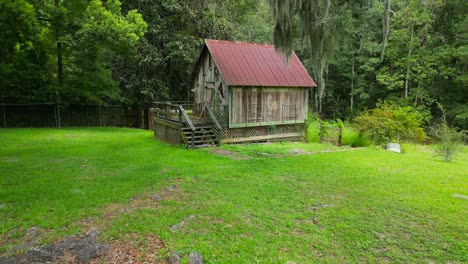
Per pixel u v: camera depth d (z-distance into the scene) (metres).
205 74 14.52
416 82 21.27
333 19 11.22
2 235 3.82
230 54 13.45
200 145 11.55
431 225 4.30
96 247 3.48
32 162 8.24
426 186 6.22
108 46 17.97
